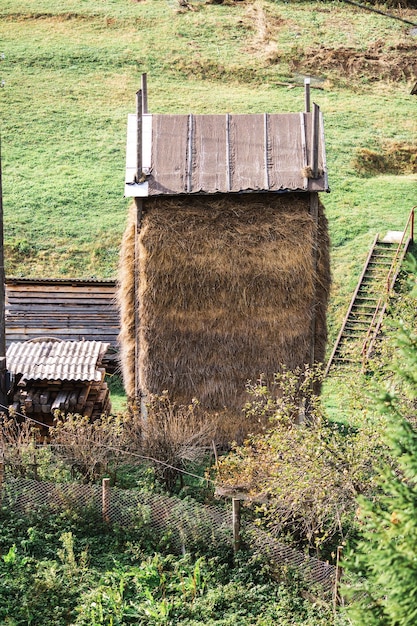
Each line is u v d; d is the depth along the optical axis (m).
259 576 14.39
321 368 20.28
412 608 8.60
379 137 38.62
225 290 18.72
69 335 25.45
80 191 34.03
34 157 36.53
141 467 16.94
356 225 30.52
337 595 13.23
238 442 19.17
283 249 18.73
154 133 20.30
